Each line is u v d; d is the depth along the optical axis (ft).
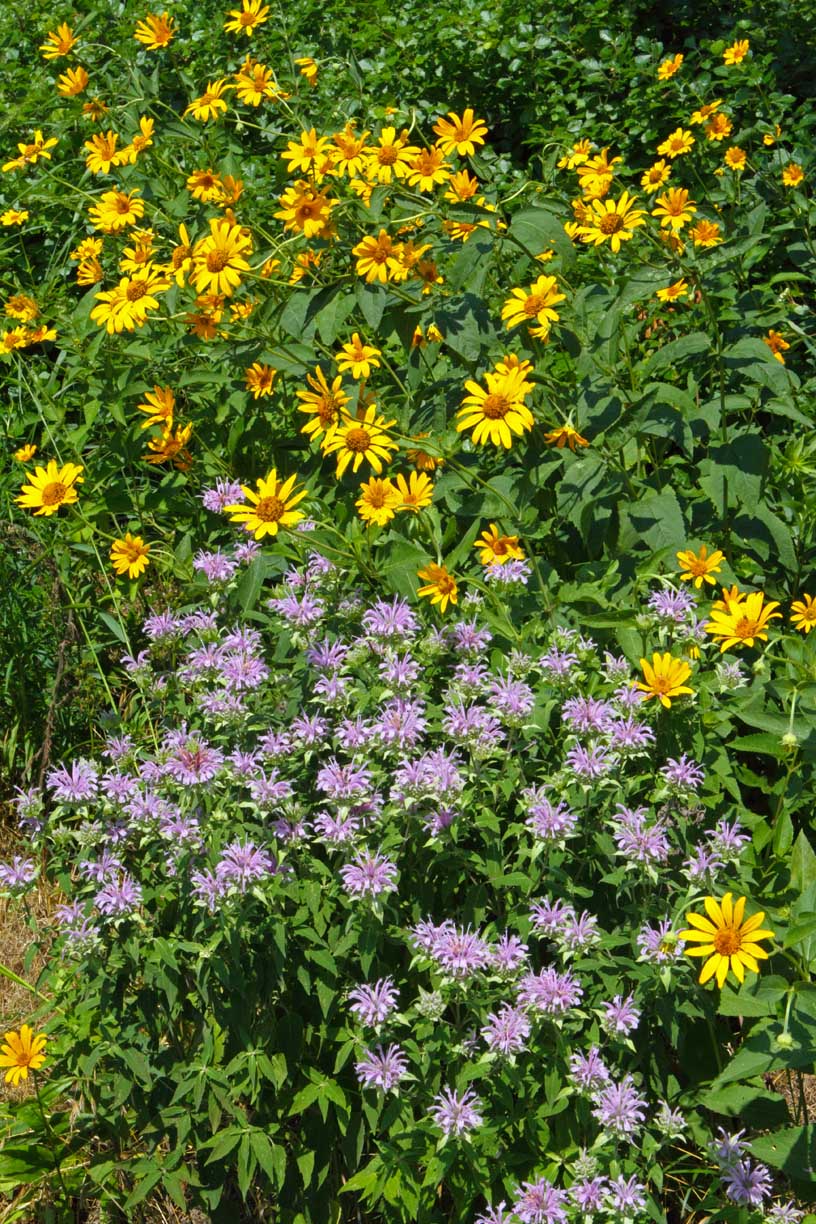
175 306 13.12
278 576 12.29
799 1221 8.29
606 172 13.12
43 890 12.75
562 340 12.10
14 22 21.99
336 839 8.63
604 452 11.08
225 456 13.48
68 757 13.98
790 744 8.96
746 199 15.23
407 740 8.91
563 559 11.95
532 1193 8.00
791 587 11.95
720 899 8.68
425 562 10.85
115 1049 9.34
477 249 11.53
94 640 14.28
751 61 19.71
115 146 15.48
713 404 11.81
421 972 9.35
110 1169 9.47
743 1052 8.04
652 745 9.56
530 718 9.22
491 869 9.02
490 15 20.59
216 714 9.62
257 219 16.28
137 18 20.77
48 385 15.60
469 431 11.84
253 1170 8.81
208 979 9.17
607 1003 8.54
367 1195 8.89
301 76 17.75
